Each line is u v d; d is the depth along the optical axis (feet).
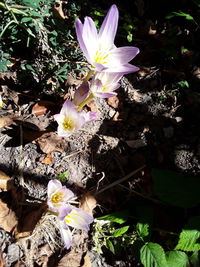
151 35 1.15
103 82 0.68
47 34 0.94
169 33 1.14
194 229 0.76
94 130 0.92
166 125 0.98
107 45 0.66
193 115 1.01
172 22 1.20
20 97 0.90
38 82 0.92
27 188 0.79
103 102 0.98
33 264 0.72
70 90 0.93
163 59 1.11
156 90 1.05
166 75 1.08
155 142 0.94
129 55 0.66
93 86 0.68
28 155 0.82
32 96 0.91
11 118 0.85
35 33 0.90
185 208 0.84
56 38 0.97
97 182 0.85
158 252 0.75
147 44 1.13
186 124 0.99
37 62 0.95
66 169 0.84
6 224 0.73
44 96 0.92
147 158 0.91
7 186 0.75
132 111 0.99
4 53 0.88
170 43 1.12
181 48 1.13
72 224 0.67
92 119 0.73
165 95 1.04
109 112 0.97
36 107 0.88
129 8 1.19
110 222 0.81
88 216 0.67
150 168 0.90
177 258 0.76
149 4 1.22
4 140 0.82
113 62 0.66
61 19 1.02
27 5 0.88
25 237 0.73
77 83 0.94
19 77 0.92
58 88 0.93
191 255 0.78
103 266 0.78
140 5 1.20
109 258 0.79
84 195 0.82
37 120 0.87
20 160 0.81
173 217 0.85
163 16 1.21
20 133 0.84
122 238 0.80
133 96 1.02
